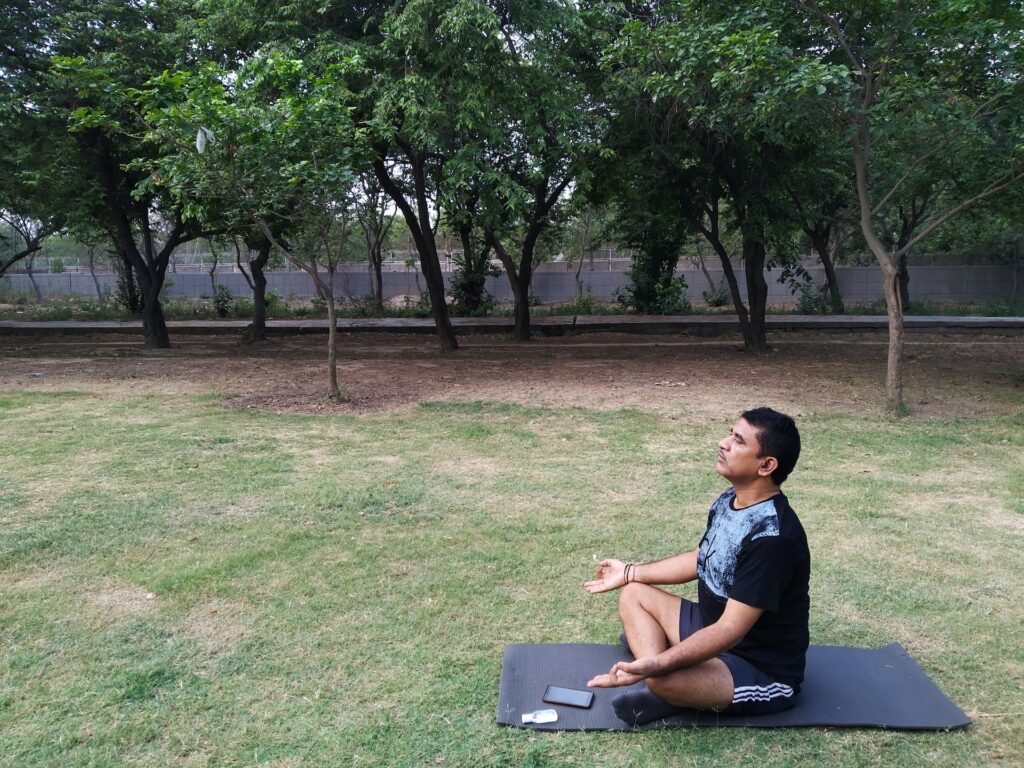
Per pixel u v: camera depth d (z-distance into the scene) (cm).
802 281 3011
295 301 3272
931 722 296
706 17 929
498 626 380
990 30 769
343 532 511
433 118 1043
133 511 547
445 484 620
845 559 467
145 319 1700
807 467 673
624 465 679
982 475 648
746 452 283
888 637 372
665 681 277
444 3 999
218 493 591
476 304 2570
